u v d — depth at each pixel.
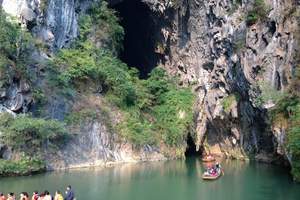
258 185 33.34
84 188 32.38
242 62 43.09
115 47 53.66
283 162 42.19
